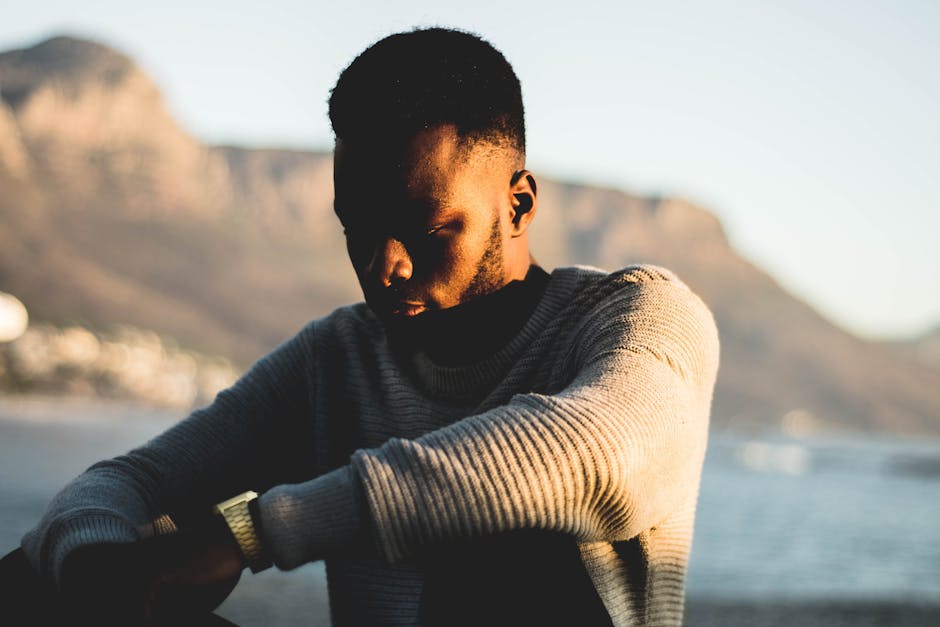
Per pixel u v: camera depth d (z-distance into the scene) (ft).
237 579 2.90
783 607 37.40
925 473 223.71
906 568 56.75
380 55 3.51
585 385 3.11
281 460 4.42
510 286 3.88
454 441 2.79
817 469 217.36
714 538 68.74
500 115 3.59
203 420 4.26
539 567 3.49
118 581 2.82
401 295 3.67
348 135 3.52
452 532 2.72
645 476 2.94
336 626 4.10
